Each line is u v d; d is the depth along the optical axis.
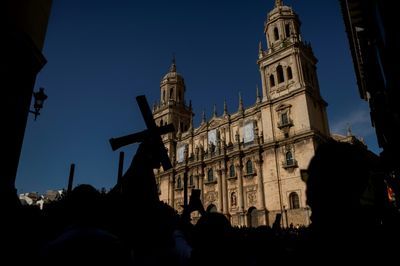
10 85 9.65
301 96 44.72
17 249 4.70
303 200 39.53
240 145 50.66
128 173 4.21
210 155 54.62
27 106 10.68
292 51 48.50
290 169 42.22
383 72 13.83
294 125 44.34
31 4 11.09
